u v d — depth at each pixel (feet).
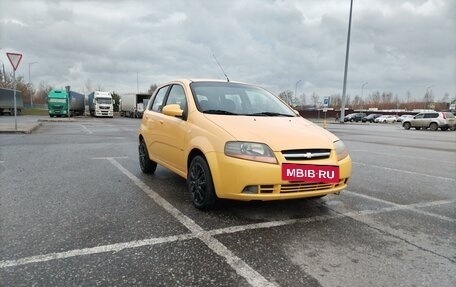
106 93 154.51
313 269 9.72
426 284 9.03
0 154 29.66
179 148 16.39
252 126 14.03
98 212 14.21
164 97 20.20
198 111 15.74
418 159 32.45
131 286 8.69
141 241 11.39
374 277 9.35
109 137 48.16
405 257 10.58
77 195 16.69
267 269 9.67
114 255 10.35
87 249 10.71
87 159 27.63
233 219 13.58
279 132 13.61
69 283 8.77
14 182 19.20
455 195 18.12
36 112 199.00
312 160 13.05
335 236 12.12
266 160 12.55
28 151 31.81
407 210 15.30
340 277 9.32
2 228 12.28
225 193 13.07
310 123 16.11
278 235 12.09
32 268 9.48
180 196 16.72
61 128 67.05
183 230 12.39
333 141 14.15
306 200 16.44
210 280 9.04
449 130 107.65
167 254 10.48
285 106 18.44
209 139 13.94
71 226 12.59
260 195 12.54
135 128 70.64
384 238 12.03
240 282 8.98
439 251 11.05
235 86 18.51
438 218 14.28
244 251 10.78
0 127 59.11
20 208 14.53
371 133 78.18
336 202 16.28
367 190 18.84
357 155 34.42
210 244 11.24
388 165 28.04
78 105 165.17
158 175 21.52
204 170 14.02
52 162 25.93
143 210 14.55
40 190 17.52
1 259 9.96
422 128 111.86
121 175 21.47
